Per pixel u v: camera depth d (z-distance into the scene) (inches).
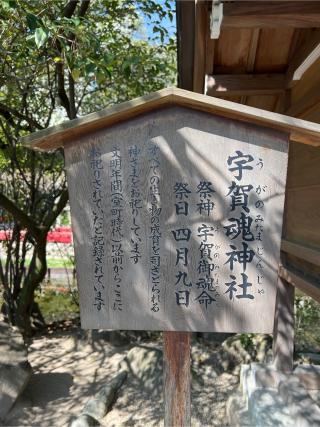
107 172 63.4
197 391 164.6
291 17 68.6
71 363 203.0
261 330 62.0
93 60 119.4
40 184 275.9
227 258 61.9
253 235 61.2
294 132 59.5
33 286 255.4
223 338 219.0
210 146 60.9
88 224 64.5
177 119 61.1
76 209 64.6
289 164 142.7
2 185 266.8
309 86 116.2
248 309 62.1
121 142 62.6
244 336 190.2
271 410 125.2
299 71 116.2
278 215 60.7
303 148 124.0
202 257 62.3
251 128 60.1
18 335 175.0
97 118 59.3
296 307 229.3
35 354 217.2
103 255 64.5
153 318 63.7
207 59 116.3
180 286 62.9
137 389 166.4
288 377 138.6
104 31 217.9
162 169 62.0
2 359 157.9
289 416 122.0
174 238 62.6
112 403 157.5
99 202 63.9
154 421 142.9
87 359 207.9
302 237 124.3
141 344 217.8
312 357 176.6
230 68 131.2
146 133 61.9
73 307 313.9
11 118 240.5
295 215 133.5
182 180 61.8
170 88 57.7
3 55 149.1
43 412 151.6
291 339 145.8
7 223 269.3
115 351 213.8
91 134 63.2
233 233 61.6
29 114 249.1
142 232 63.2
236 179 60.9
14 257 281.6
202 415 147.4
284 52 119.7
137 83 236.7
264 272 61.4
